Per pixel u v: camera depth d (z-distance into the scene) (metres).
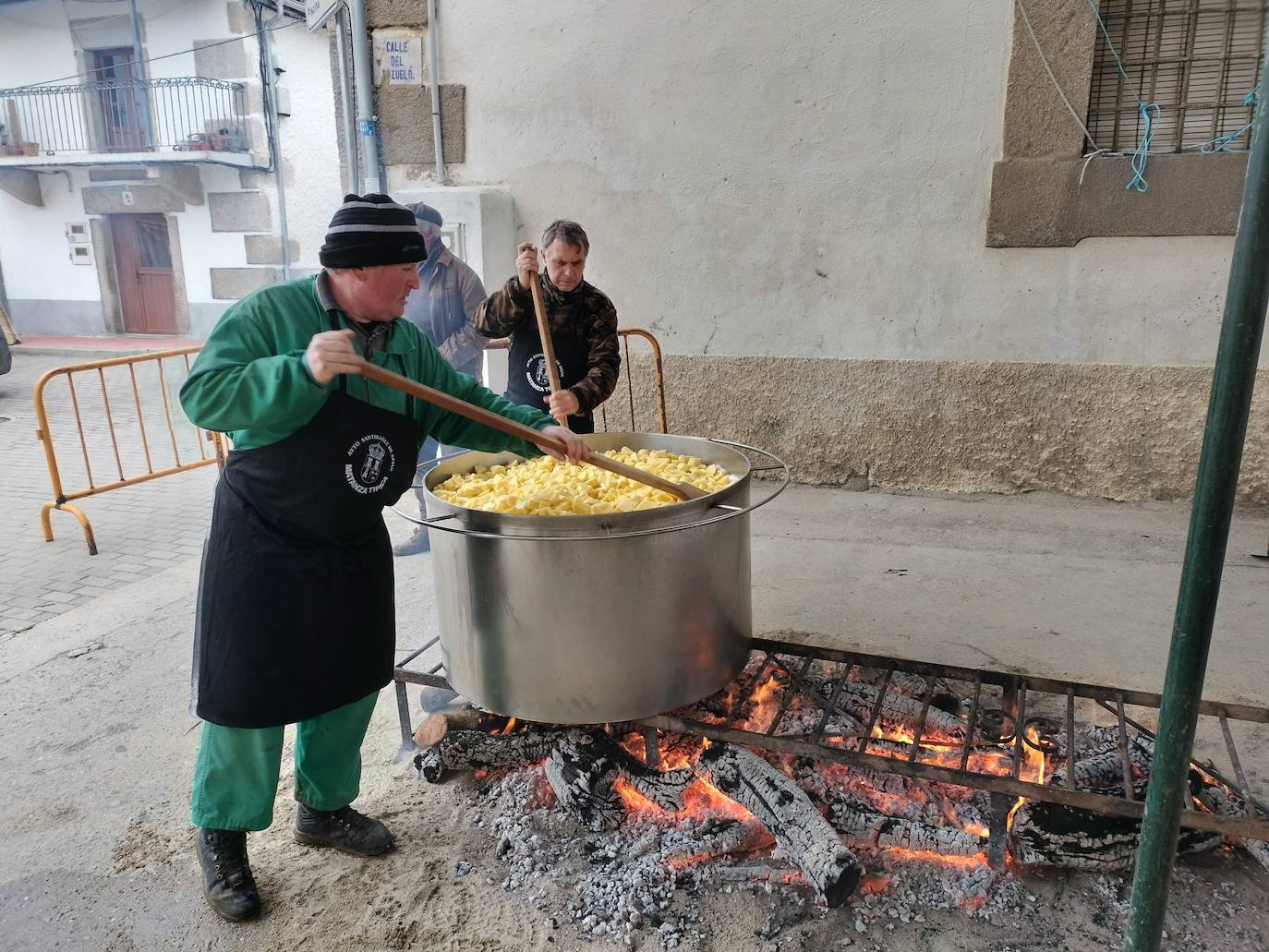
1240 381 1.45
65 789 2.77
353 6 5.84
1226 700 3.02
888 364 5.49
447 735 2.75
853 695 2.83
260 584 2.03
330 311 2.01
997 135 5.07
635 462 2.93
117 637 3.84
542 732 2.66
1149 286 5.00
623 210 5.80
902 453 5.59
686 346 5.89
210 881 2.22
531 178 5.92
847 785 2.52
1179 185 4.81
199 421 1.83
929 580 4.17
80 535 5.50
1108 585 4.05
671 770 2.50
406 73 5.96
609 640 2.28
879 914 2.16
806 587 4.12
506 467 3.04
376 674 2.28
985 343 5.34
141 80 15.27
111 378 11.89
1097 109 5.01
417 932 2.15
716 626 2.44
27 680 3.47
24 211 16.92
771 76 5.36
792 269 5.57
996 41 4.96
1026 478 5.41
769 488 5.83
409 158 6.10
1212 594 1.54
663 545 2.26
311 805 2.42
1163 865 1.70
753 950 2.06
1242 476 4.97
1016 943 2.06
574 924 2.15
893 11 5.09
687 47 5.46
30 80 16.36
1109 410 5.16
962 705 2.99
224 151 14.85
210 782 2.18
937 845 2.29
